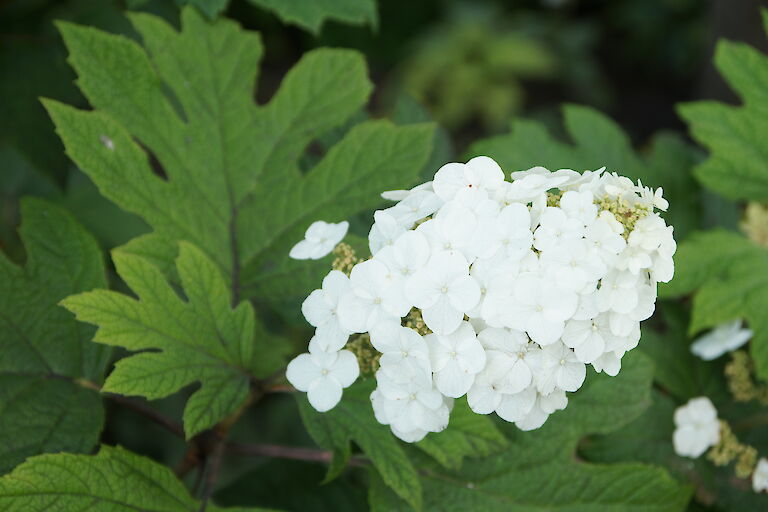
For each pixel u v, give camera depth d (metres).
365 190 1.11
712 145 1.21
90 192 1.33
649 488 1.08
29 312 1.06
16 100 1.21
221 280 1.02
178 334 1.01
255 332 1.11
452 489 1.08
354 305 0.93
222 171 1.12
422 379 0.93
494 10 3.11
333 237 1.01
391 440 1.01
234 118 1.13
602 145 1.25
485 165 0.95
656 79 3.23
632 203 0.94
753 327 1.14
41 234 1.07
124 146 1.07
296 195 1.12
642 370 1.09
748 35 1.43
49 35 1.23
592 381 1.09
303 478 1.17
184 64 1.12
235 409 1.02
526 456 1.08
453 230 0.93
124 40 1.10
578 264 0.91
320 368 0.96
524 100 3.14
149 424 1.34
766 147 1.20
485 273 0.92
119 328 0.99
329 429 1.01
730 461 1.16
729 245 1.17
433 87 3.02
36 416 1.03
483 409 0.94
